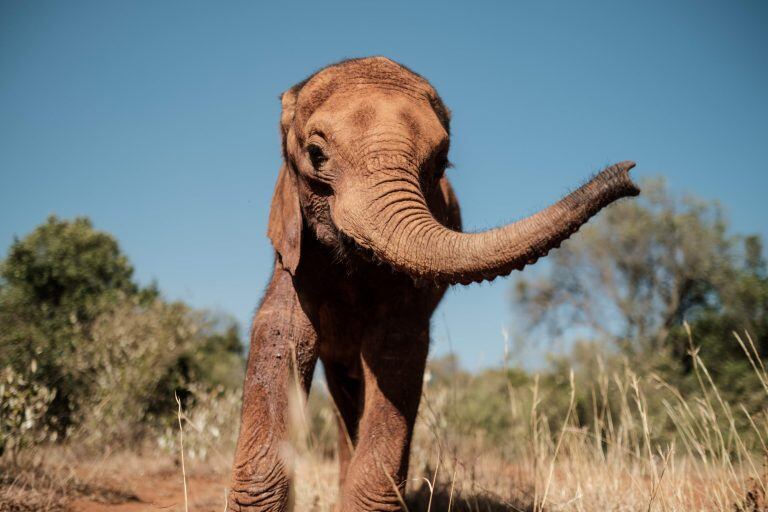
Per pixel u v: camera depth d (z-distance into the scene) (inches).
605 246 1024.2
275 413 150.3
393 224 136.1
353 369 201.3
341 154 148.3
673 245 955.3
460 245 123.4
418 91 158.2
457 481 226.7
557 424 315.3
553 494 206.2
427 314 172.1
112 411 397.7
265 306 164.4
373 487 150.9
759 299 525.0
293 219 167.0
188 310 556.4
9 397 265.4
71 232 657.0
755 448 231.1
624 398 217.5
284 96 178.9
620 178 106.8
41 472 264.4
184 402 469.1
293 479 147.8
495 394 437.7
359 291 173.8
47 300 608.7
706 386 380.5
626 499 194.5
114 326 488.1
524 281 1168.2
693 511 177.8
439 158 156.5
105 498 253.8
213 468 345.4
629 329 979.3
